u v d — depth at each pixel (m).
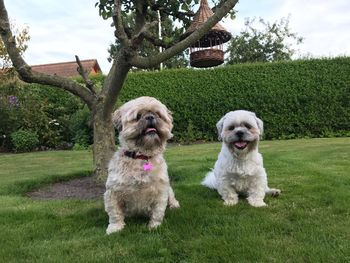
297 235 0.86
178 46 1.29
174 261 0.77
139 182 0.94
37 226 1.01
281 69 3.60
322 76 3.54
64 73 6.23
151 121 0.94
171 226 0.95
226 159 1.17
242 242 0.82
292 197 1.19
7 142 3.44
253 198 1.15
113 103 1.47
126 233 0.93
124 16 1.59
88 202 1.27
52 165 2.27
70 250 0.84
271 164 1.77
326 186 1.29
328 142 2.82
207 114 3.63
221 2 1.50
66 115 3.66
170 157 2.33
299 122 3.56
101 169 1.51
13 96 3.52
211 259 0.76
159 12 1.60
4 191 1.50
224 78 3.64
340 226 0.90
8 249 0.85
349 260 0.72
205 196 1.27
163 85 3.68
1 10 1.36
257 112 3.60
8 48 1.40
